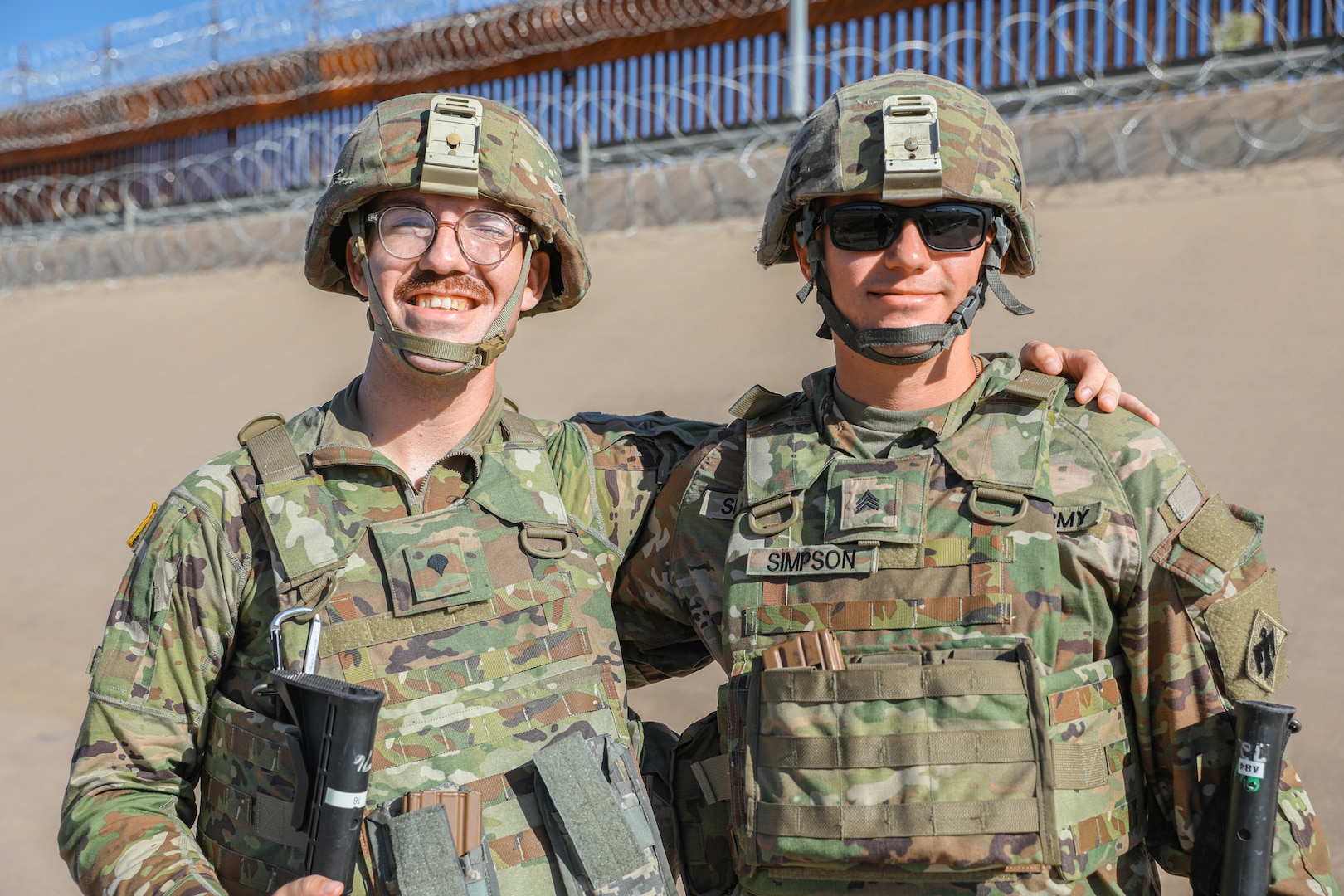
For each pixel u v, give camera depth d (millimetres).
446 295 2074
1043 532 1949
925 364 2084
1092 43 9172
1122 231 7129
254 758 1920
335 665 1950
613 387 7012
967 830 1827
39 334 11430
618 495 2273
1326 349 5547
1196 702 1914
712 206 9523
